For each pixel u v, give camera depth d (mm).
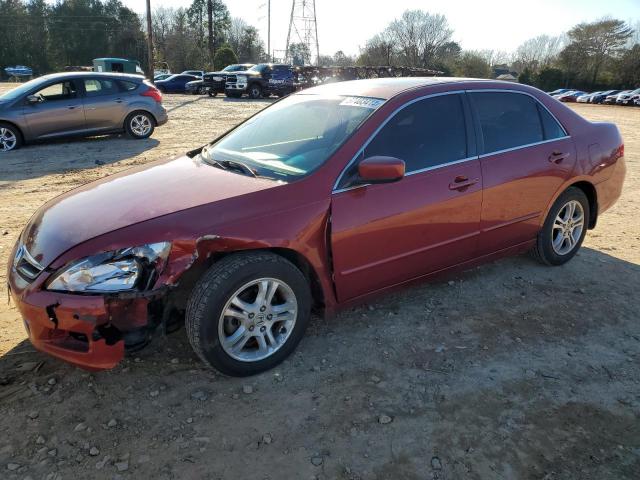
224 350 2859
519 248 4297
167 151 10477
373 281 3377
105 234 2654
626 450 2535
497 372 3127
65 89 10906
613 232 5762
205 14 76875
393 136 3387
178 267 2646
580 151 4410
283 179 3129
